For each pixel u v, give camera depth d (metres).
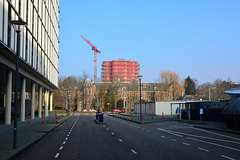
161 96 84.12
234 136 18.56
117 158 10.14
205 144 14.28
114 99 102.81
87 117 55.62
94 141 15.75
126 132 21.81
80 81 94.62
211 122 33.84
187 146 13.48
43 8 41.41
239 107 22.77
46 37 44.78
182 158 10.10
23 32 27.48
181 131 22.72
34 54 34.00
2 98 57.25
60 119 41.62
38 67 37.19
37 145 14.17
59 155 10.96
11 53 23.06
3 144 13.41
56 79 62.81
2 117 41.38
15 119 12.13
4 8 20.80
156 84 93.75
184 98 97.06
